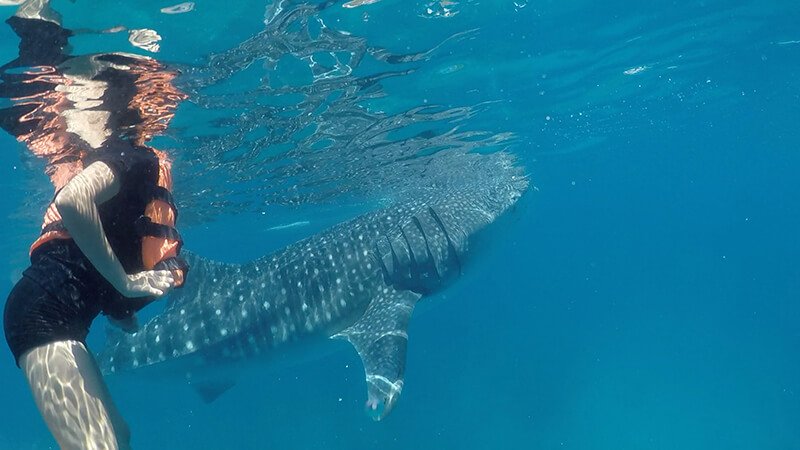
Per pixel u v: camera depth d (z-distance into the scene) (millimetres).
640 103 21469
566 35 12656
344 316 10180
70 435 2963
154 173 3588
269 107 11820
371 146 16609
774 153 46656
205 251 36625
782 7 14180
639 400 33375
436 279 10789
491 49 12078
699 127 30594
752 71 20516
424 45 10875
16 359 3143
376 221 10820
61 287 3248
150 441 37812
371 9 8867
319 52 9859
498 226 11992
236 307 10094
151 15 7422
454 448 29594
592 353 43750
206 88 10055
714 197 90062
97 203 3039
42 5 6684
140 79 9047
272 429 32219
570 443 30094
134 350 10141
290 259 10492
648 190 65062
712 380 35031
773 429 28297
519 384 34562
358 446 29750
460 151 20062
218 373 10328
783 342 44531
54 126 10086
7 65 7836
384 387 7270
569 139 24938
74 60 8016
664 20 13414
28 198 15500
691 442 29062
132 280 3150
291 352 10352
